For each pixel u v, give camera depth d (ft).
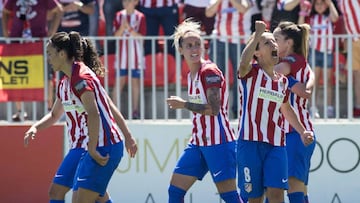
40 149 101.19
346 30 108.06
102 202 79.30
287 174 75.72
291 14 109.40
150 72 107.14
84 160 73.67
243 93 75.36
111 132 73.56
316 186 100.58
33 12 103.60
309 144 78.38
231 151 79.00
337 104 101.19
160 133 100.37
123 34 109.60
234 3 106.83
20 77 101.35
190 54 77.82
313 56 100.83
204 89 77.30
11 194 101.65
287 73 79.77
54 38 74.84
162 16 112.68
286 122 81.46
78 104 75.05
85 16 112.06
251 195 76.23
